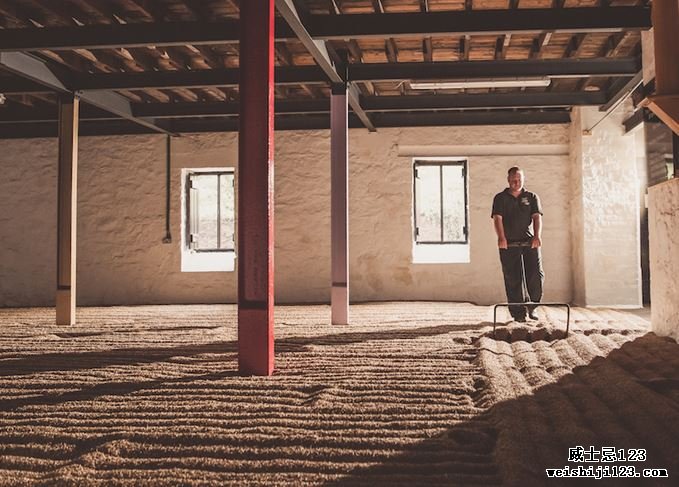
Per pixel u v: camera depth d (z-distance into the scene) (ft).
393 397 10.06
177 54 23.39
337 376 11.85
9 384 11.60
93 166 34.68
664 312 16.81
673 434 7.74
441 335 17.67
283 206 33.73
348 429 8.32
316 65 23.29
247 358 12.32
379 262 33.27
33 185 35.06
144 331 20.13
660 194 17.01
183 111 29.58
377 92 29.60
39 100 30.37
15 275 34.94
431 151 33.35
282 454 7.36
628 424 8.31
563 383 10.92
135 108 29.63
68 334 19.61
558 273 32.40
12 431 8.52
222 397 10.28
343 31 18.40
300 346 15.84
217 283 33.86
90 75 23.75
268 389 10.87
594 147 30.53
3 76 23.98
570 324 20.27
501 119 32.19
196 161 34.27
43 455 7.69
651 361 12.84
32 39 19.02
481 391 10.44
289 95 29.50
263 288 12.42
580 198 30.86
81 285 34.37
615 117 30.45
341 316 21.33
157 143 34.47
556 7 18.88
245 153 12.80
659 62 12.71
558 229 32.48
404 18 18.34
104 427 8.63
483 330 18.72
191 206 34.68
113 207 34.50
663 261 16.85
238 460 7.22
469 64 22.90
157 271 34.09
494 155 32.99
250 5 12.95
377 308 28.25
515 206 21.27
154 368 13.07
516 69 22.80
